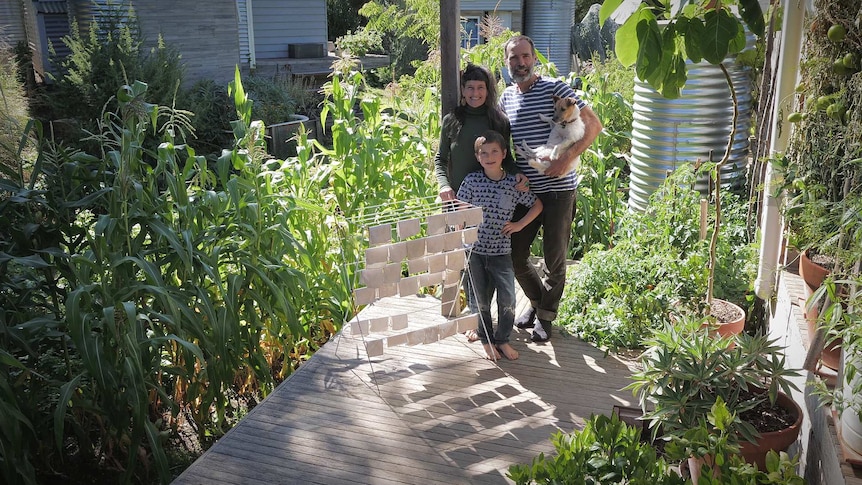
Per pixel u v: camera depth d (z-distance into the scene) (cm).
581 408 349
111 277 372
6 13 1223
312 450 319
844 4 274
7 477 315
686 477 279
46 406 371
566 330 431
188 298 375
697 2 309
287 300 443
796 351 322
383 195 532
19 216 364
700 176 525
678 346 293
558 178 377
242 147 469
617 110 792
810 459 281
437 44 852
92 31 997
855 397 226
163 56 1041
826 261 301
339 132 535
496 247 383
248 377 445
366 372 388
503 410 349
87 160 376
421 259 370
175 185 402
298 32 1645
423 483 296
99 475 381
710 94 559
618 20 486
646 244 502
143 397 338
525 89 374
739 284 447
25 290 364
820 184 295
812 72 301
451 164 400
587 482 242
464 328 393
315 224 504
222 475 302
